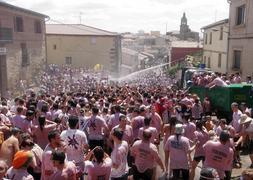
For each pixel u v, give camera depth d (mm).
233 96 15211
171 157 7793
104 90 19391
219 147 7121
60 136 6535
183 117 9016
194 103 14414
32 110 9398
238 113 11359
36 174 6770
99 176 5898
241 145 10516
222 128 9445
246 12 23781
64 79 36656
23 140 6512
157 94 15734
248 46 23547
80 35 49000
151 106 11070
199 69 25719
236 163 10484
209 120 9680
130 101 13031
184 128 8703
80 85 32219
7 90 28109
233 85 15641
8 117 10516
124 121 8641
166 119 12977
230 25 27078
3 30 27047
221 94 15984
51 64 46750
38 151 6773
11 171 5207
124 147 6859
